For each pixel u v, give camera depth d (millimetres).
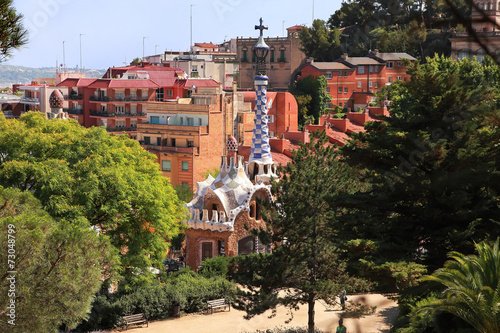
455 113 37281
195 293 54719
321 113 155375
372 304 48156
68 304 23984
